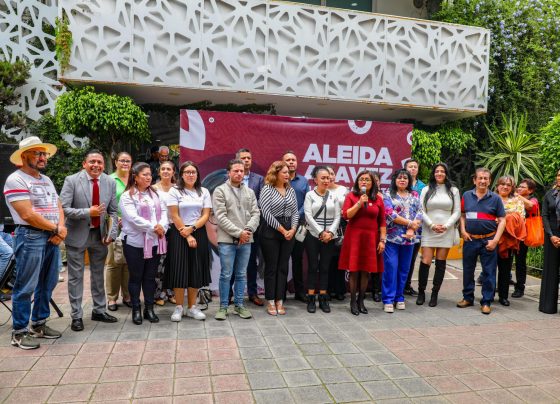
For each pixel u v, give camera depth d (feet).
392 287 16.83
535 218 19.39
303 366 11.59
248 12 27.25
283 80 28.17
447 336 14.21
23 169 12.67
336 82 29.09
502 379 11.16
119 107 25.05
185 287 14.82
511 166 31.40
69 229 13.99
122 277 16.57
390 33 30.12
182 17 26.25
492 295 17.11
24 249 12.42
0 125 29.71
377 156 20.08
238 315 15.87
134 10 25.32
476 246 17.26
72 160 30.25
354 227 16.28
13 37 31.71
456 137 33.99
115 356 12.00
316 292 17.51
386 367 11.68
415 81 30.86
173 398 9.80
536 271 24.73
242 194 15.53
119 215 16.15
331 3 36.14
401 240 16.80
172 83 26.30
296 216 16.15
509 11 34.76
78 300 14.05
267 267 16.02
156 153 24.43
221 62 26.96
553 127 26.63
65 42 24.58
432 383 10.84
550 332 14.79
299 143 19.21
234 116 18.49
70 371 11.05
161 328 14.34
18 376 10.76
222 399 9.79
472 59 32.01
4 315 15.60
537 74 34.50
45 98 32.48
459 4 35.12
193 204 14.90
